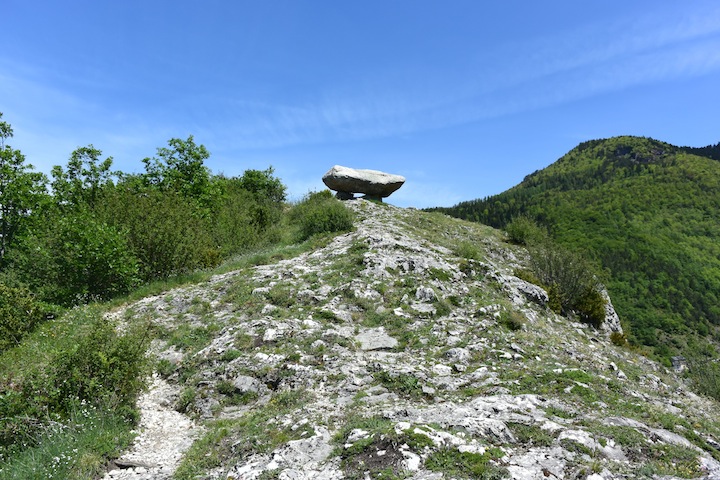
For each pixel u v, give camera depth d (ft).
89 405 28.09
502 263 93.04
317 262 66.95
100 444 25.20
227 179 140.15
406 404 28.86
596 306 75.36
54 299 61.77
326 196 127.13
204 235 81.41
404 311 49.37
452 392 31.60
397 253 67.92
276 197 145.59
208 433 27.55
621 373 42.47
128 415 29.30
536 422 24.44
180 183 116.57
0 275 71.20
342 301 51.26
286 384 33.71
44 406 27.50
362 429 23.63
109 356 30.50
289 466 21.18
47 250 63.10
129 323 48.32
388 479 19.11
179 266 70.74
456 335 43.47
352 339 41.75
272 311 47.70
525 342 43.75
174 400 33.55
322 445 23.07
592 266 82.58
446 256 74.84
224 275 65.26
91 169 105.09
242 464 22.25
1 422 25.99
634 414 27.20
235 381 34.24
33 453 23.90
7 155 95.14
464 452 20.54
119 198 76.95
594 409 27.63
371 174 129.80
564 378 32.60
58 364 29.76
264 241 94.07
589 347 55.57
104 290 64.18
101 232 63.46
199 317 49.06
